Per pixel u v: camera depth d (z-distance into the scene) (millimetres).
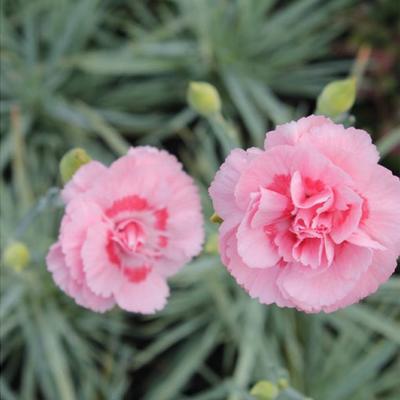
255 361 478
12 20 553
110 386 490
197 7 529
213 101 423
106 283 389
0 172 524
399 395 483
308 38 561
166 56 540
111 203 386
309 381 481
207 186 508
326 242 364
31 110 541
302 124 363
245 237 362
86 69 537
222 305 482
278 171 359
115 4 568
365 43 558
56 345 472
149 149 389
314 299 368
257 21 549
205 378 511
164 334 513
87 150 534
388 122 548
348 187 359
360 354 489
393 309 485
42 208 413
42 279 483
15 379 513
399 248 365
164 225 395
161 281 398
